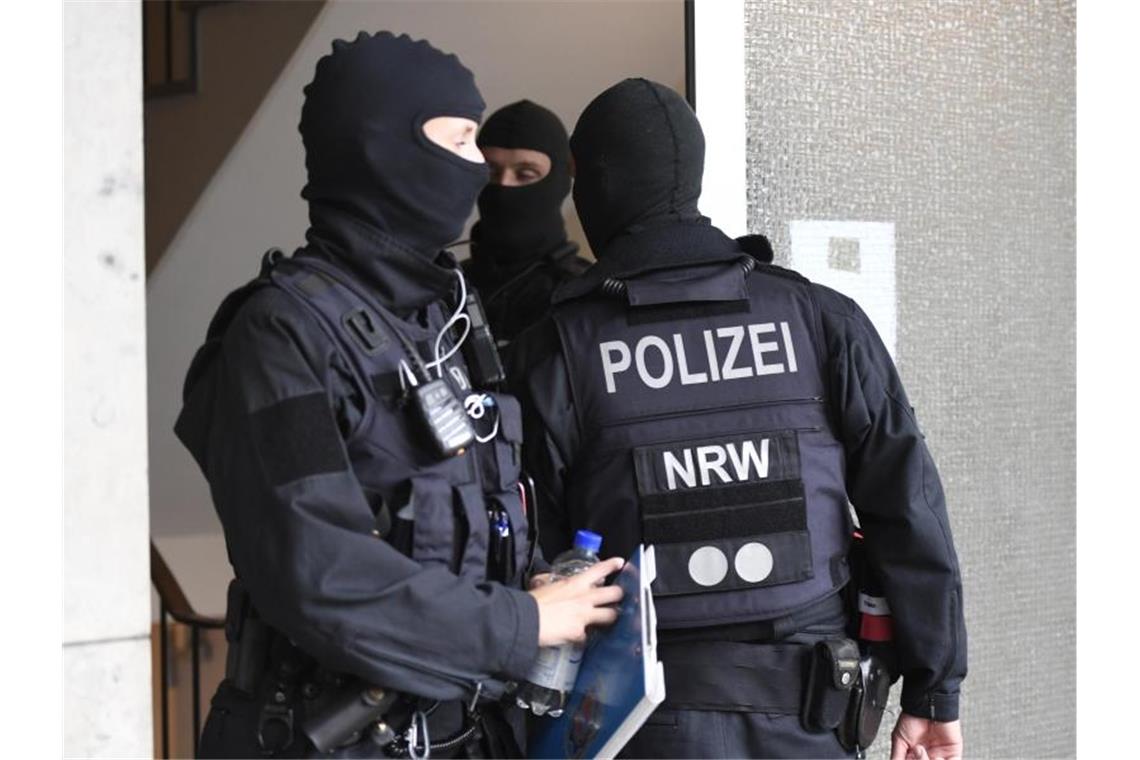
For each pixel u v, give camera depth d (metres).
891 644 2.38
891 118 3.21
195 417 1.98
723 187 2.96
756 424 2.28
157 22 5.35
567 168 3.53
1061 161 3.45
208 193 5.20
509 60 4.62
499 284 3.52
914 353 3.27
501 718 2.08
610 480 2.26
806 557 2.27
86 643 2.26
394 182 1.95
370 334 1.91
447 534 1.92
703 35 2.94
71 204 2.25
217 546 5.44
